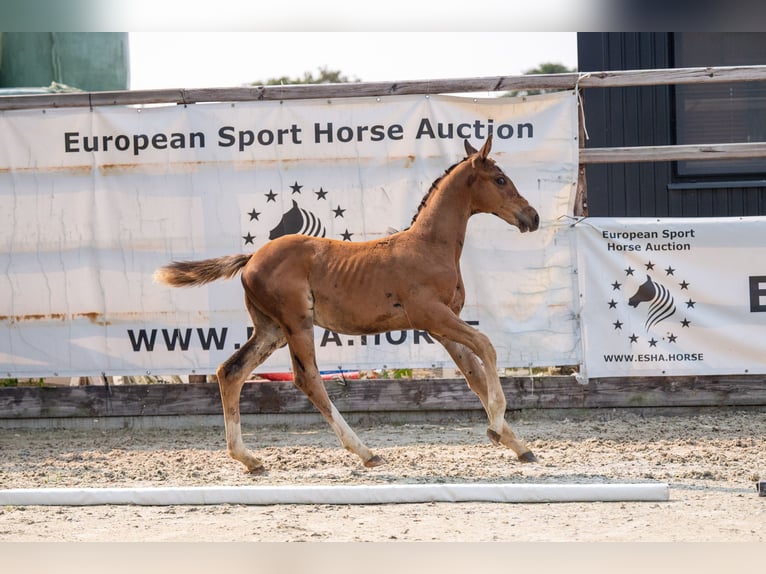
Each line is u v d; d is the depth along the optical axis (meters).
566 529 6.12
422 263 8.27
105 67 18.98
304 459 9.09
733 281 10.94
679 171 13.95
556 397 11.19
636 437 9.95
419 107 11.11
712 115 14.01
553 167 11.04
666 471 8.11
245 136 11.19
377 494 7.03
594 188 14.02
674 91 13.99
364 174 11.15
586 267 11.02
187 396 11.41
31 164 11.33
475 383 8.68
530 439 9.97
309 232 11.19
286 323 8.39
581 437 10.05
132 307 11.25
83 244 11.30
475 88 11.06
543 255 11.04
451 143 11.09
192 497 7.07
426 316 8.23
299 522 6.44
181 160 11.23
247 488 7.09
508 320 11.06
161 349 11.23
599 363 11.00
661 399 11.19
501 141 11.05
